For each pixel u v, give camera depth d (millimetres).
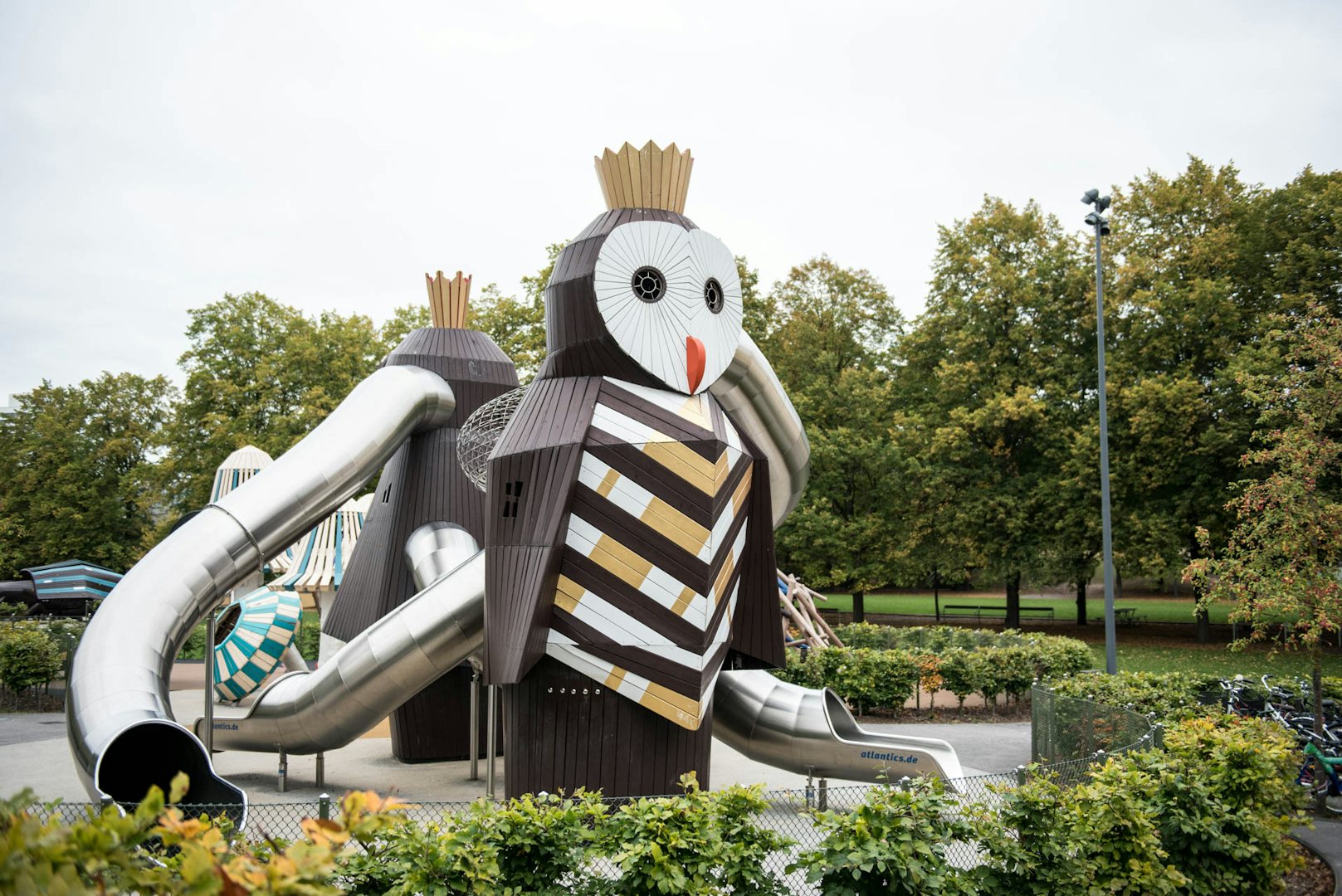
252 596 21688
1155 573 38844
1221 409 38750
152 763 12297
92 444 57469
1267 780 11055
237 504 14914
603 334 12703
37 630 28562
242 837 7145
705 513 12500
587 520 12531
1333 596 16688
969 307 46250
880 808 8633
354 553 19703
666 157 13336
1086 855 9344
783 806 15070
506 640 12438
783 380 55906
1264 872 10406
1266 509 18094
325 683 14891
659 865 8148
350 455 16141
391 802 4500
